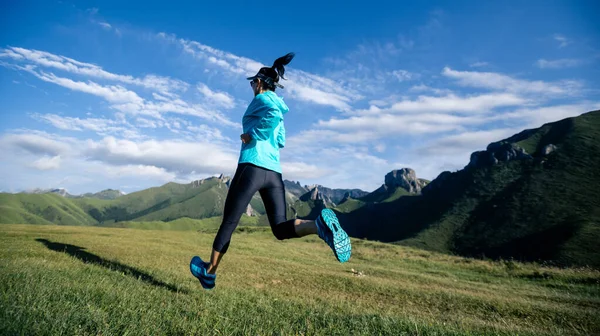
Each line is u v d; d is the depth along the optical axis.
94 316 2.32
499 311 6.06
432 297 7.07
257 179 3.04
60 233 14.13
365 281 8.57
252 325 2.79
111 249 8.96
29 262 4.67
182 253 10.56
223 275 7.30
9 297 2.42
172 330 2.40
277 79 3.30
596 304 7.80
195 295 4.07
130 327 2.26
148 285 4.29
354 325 3.09
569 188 122.00
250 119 3.13
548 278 13.32
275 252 17.45
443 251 116.12
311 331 2.83
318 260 15.83
